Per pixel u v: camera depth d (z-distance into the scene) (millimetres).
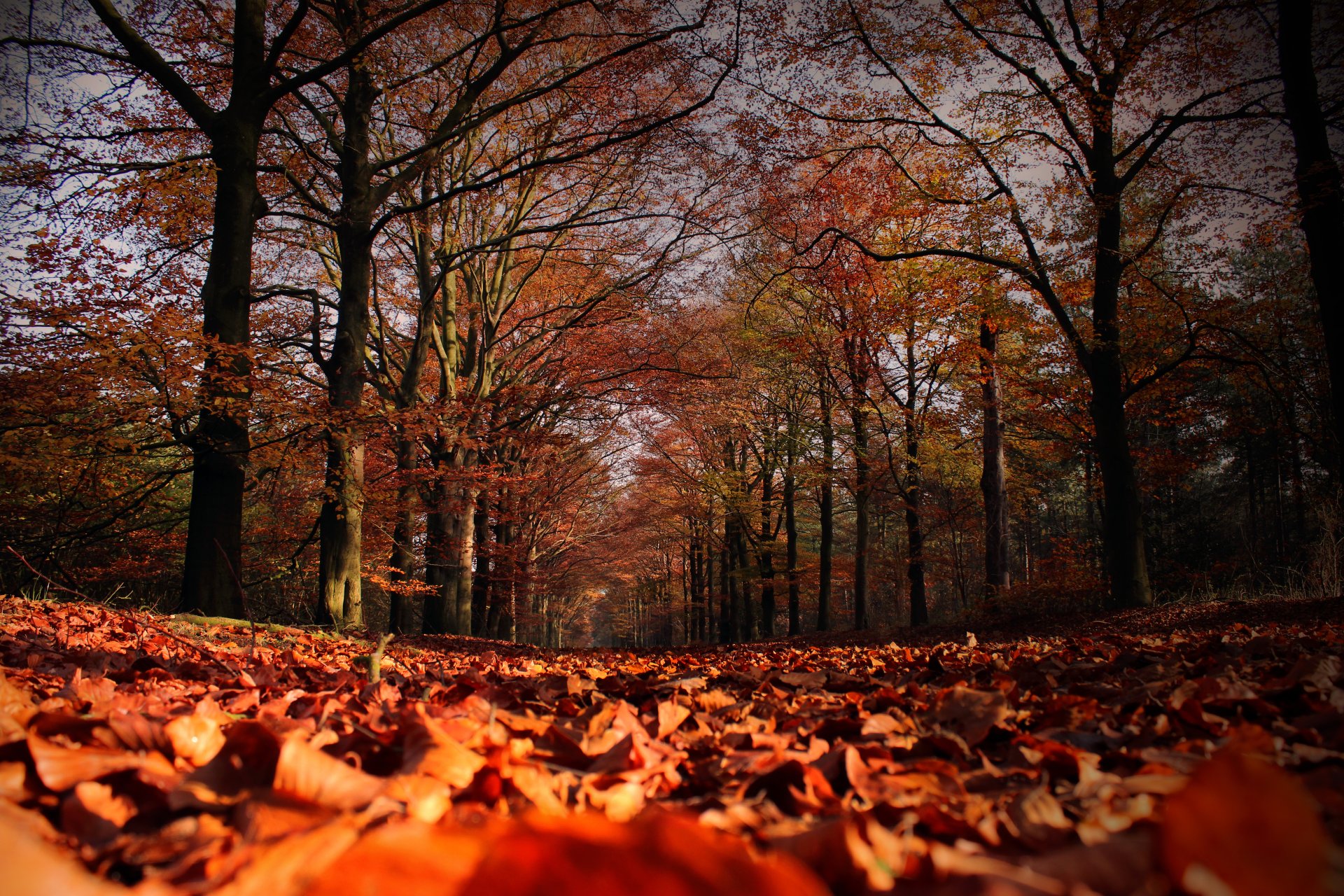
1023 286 18094
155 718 2143
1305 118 11547
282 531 17516
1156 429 31406
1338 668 2758
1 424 10117
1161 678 3436
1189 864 777
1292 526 28938
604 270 23656
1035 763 1820
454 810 1299
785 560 34469
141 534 14344
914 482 25328
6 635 5137
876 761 1887
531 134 19453
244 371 11430
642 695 3527
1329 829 1133
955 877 822
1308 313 20062
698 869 586
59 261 9688
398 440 18344
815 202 18281
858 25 14922
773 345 23375
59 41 11633
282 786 1282
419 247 19156
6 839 630
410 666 6848
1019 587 17531
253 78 12453
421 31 17859
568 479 30031
